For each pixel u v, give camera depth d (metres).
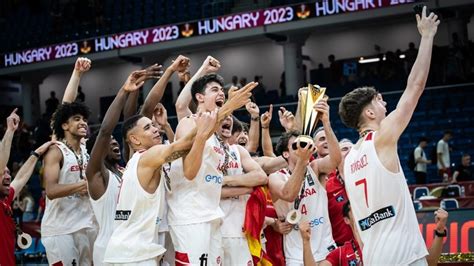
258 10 17.95
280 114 6.34
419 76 4.06
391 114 4.12
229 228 5.14
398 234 4.07
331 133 5.05
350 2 16.83
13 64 21.41
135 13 20.70
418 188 12.19
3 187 5.73
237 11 19.03
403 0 16.17
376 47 20.69
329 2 17.12
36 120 22.81
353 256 4.85
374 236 4.15
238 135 5.73
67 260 5.91
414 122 15.93
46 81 25.52
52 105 21.56
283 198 5.08
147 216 4.65
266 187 5.25
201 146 4.49
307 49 21.80
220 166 4.87
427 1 16.25
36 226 13.75
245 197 5.22
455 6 16.31
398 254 4.05
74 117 6.01
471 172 14.18
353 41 21.11
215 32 18.53
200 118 4.49
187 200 4.75
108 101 24.52
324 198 5.85
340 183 6.13
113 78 24.38
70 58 20.59
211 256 4.77
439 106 16.17
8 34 22.75
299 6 17.47
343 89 18.00
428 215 7.91
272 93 19.14
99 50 20.08
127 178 4.67
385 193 4.09
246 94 4.50
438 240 4.74
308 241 4.85
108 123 5.23
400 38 20.38
